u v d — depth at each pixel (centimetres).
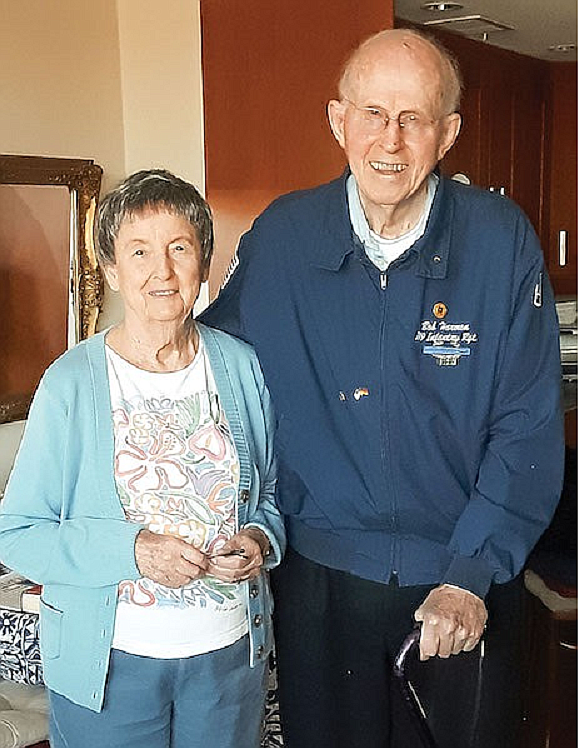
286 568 174
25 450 150
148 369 152
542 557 271
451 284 157
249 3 250
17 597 205
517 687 176
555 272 352
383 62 147
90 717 150
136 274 146
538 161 343
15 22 252
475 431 160
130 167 288
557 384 162
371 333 157
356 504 163
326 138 246
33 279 257
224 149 259
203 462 150
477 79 305
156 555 142
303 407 163
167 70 279
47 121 262
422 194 156
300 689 175
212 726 155
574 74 342
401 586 164
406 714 175
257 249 169
